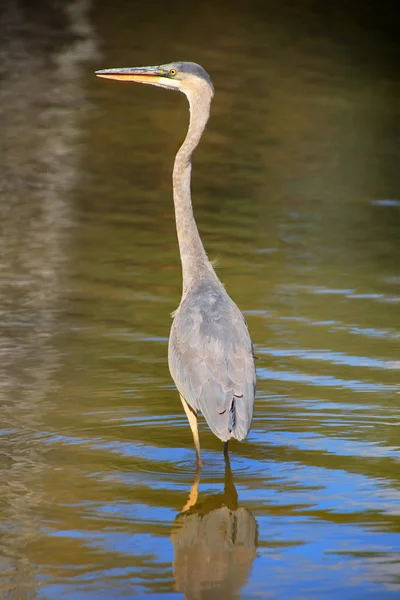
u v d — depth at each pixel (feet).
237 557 25.43
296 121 93.50
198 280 33.99
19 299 47.75
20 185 70.13
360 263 54.75
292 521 27.53
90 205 66.18
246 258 55.31
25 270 52.39
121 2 151.53
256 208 66.59
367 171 77.61
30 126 87.10
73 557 25.30
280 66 115.85
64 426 33.63
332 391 36.88
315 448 32.42
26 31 127.44
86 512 27.86
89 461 31.22
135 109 95.91
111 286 50.19
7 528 26.84
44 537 26.43
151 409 35.35
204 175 75.00
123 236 59.47
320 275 52.39
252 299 48.11
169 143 84.17
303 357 40.52
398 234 61.16
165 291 49.62
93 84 104.32
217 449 32.68
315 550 25.86
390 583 24.20
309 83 108.78
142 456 31.76
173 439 33.32
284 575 24.57
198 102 36.17
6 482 29.58
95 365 39.37
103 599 23.32
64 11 141.90
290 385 37.47
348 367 39.40
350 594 23.61
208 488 29.53
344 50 127.34
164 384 37.60
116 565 24.98
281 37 132.87
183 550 25.79
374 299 48.52
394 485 29.86
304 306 47.24
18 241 57.52
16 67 108.99
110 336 42.96
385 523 27.40
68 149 80.59
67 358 40.11
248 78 109.09
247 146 84.28
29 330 43.39
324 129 91.04
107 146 82.33
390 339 42.80
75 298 48.14
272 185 72.84
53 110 93.30
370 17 149.79
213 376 30.12
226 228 61.67
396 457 31.78
